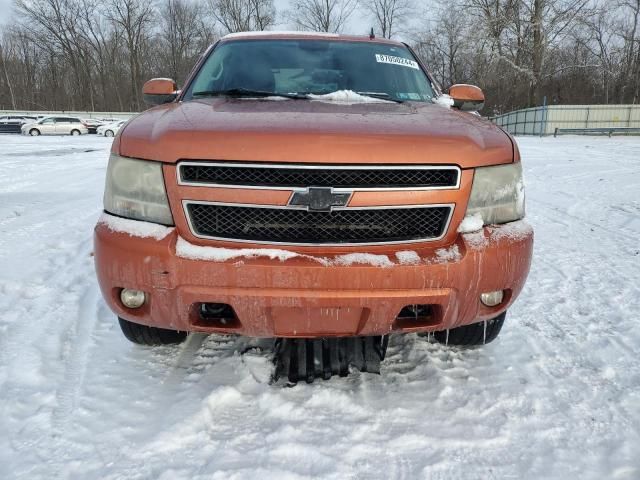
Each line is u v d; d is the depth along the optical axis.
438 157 1.82
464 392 2.13
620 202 6.53
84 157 13.38
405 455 1.76
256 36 3.22
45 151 15.73
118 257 1.83
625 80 41.75
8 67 56.88
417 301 1.79
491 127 2.19
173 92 2.98
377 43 3.24
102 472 1.66
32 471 1.66
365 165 1.75
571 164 11.18
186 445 1.79
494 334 2.44
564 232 4.99
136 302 1.94
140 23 56.19
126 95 58.66
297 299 1.74
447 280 1.79
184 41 57.34
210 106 2.25
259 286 1.74
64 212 5.98
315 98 2.56
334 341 2.24
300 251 1.76
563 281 3.52
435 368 2.31
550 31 37.88
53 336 2.63
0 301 3.11
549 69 40.12
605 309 3.02
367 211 1.80
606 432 1.88
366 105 2.38
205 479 1.62
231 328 1.87
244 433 1.85
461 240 1.85
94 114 47.38
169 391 2.10
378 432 1.87
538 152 14.74
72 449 1.76
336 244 1.77
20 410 1.98
